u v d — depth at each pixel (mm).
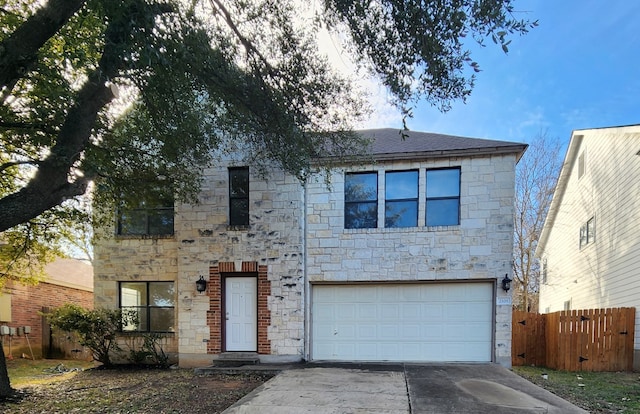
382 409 5008
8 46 4324
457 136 10125
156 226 10133
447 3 3879
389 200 9258
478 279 8688
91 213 8555
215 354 9188
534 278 21719
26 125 5957
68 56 4699
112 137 7035
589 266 13062
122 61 4516
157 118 6652
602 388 7102
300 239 9289
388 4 4312
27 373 9234
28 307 12719
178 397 6320
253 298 9445
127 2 3949
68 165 5242
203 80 6102
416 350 8922
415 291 9047
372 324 9133
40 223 8211
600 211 12078
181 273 9531
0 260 9664
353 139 7758
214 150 9133
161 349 9555
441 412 4875
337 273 9180
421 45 4301
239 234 9469
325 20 4965
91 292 16719
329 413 4891
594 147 12562
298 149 7105
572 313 9492
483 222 8742
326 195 9367
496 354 8516
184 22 4961
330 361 9008
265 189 9508
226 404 5867
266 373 8023
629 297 9930
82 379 7996
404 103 4855
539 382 7629
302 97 6312
